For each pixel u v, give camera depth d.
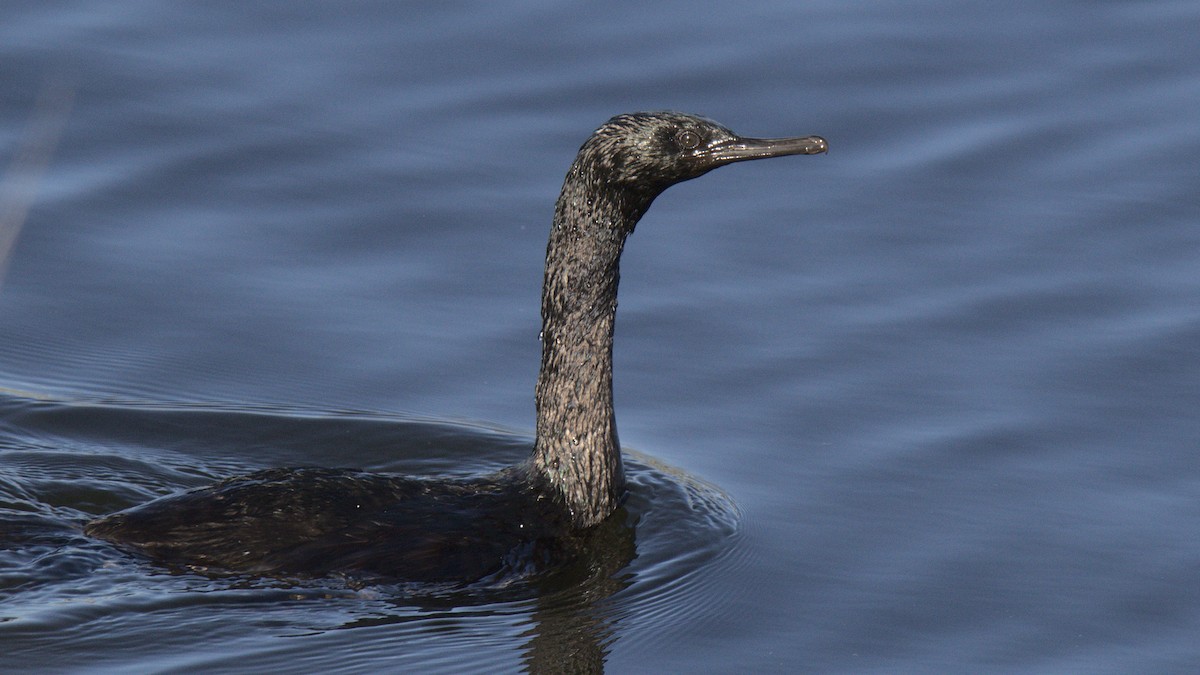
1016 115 17.94
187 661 10.32
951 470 13.39
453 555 11.46
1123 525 12.63
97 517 11.84
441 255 16.28
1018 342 15.00
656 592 11.64
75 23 18.92
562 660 10.70
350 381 14.70
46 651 10.26
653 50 18.84
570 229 12.21
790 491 13.15
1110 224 16.48
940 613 11.50
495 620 11.05
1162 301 15.44
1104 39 19.03
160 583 10.93
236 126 17.67
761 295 15.75
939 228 16.56
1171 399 14.20
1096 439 13.74
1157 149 17.38
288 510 11.38
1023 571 12.04
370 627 10.77
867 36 19.08
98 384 14.49
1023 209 16.75
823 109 18.05
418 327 15.38
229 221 16.58
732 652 10.96
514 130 17.80
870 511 12.85
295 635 10.64
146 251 16.14
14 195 8.56
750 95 18.20
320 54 18.73
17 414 13.85
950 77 18.45
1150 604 11.65
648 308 15.59
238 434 13.87
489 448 13.84
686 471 13.44
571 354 12.31
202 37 18.91
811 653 10.97
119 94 17.94
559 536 12.12
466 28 19.16
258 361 14.90
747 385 14.58
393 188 17.03
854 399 14.33
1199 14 19.31
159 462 13.24
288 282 15.88
